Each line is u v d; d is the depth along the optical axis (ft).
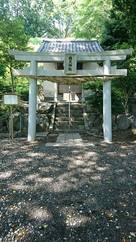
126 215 11.75
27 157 20.88
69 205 12.64
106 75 28.58
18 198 13.41
